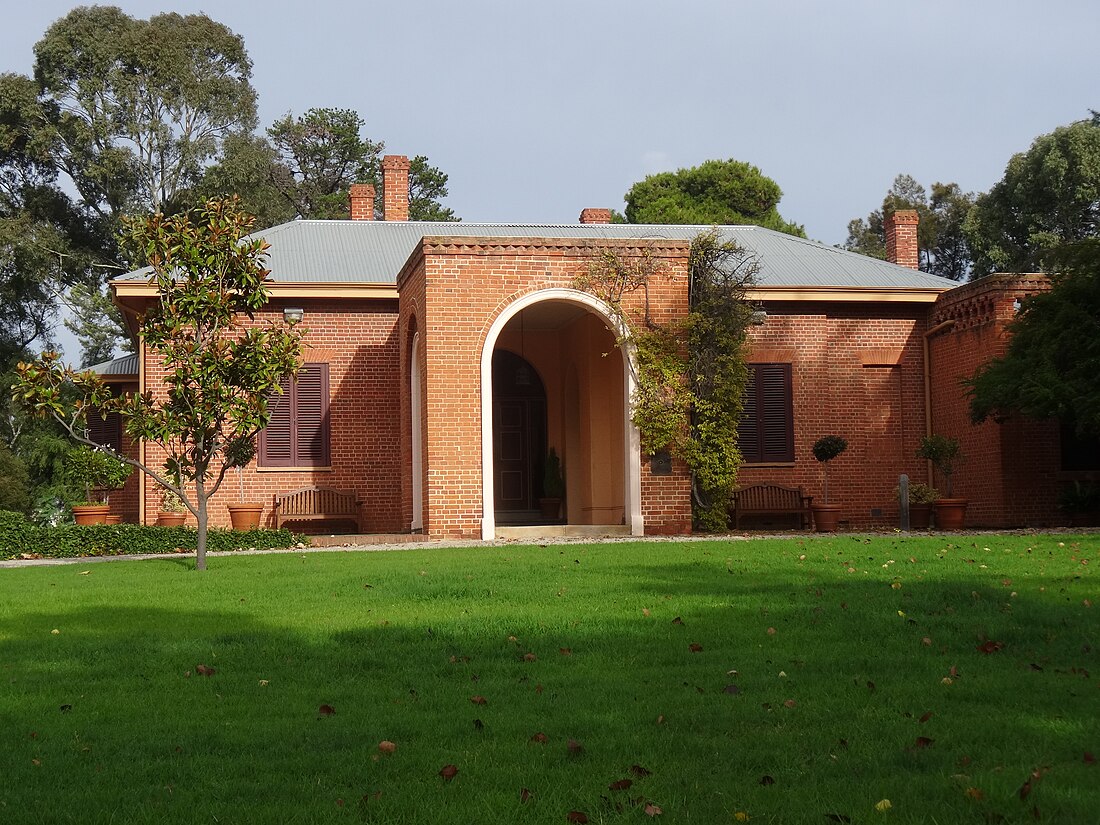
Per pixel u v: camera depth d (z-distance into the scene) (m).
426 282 18.94
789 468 23.86
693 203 50.44
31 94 38.50
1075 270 19.31
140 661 7.36
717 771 4.48
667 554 14.02
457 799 4.18
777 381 24.00
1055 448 21.67
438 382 18.89
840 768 4.46
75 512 22.38
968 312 22.86
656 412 19.28
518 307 19.14
